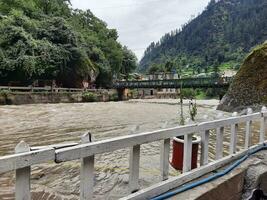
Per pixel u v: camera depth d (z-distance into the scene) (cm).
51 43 3653
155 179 496
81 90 3844
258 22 13450
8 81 3278
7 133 1070
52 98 3175
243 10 17288
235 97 2173
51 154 224
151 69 7869
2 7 3872
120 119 1595
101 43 5847
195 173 371
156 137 319
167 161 344
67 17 5497
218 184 361
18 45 3216
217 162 416
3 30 3272
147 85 4581
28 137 995
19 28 3316
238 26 14262
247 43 12456
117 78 5959
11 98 2662
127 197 283
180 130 352
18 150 212
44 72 3497
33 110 2109
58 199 426
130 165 301
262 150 537
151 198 305
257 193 411
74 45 3934
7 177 510
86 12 6469
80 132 1120
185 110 2328
